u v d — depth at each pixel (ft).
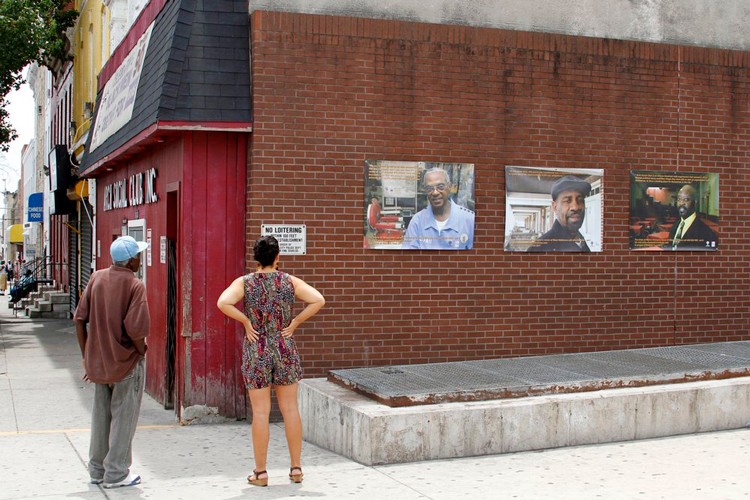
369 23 31.24
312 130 30.60
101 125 49.03
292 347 21.91
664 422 26.48
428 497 20.38
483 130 32.63
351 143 31.04
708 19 36.11
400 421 23.70
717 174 35.96
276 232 30.25
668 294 35.32
